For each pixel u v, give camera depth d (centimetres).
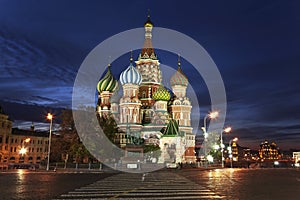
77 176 4103
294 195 2069
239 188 2519
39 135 13300
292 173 5266
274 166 11106
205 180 3438
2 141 11406
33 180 3272
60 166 6856
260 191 2303
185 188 2483
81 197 1892
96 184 2839
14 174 4444
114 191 2236
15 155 12075
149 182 3111
